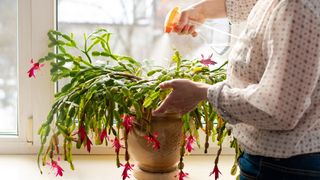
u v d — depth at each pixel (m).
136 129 1.33
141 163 1.43
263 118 1.02
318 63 0.98
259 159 1.14
